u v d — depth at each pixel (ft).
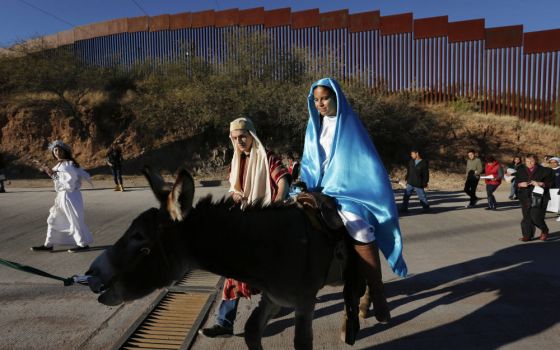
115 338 14.51
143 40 85.87
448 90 75.15
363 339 14.35
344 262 11.32
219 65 77.61
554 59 70.49
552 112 71.61
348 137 12.10
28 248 27.12
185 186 8.91
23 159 74.49
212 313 16.56
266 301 11.09
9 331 15.05
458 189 57.82
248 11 79.77
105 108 78.84
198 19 82.07
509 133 69.82
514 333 14.48
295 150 69.72
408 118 71.10
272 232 10.05
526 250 25.90
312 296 10.40
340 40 76.79
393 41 75.41
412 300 17.84
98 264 9.12
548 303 17.11
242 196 12.69
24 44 83.46
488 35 73.00
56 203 26.17
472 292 18.58
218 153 71.67
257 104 70.28
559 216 36.99
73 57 82.17
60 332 14.97
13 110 79.05
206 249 9.82
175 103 75.05
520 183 28.53
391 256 12.11
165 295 18.51
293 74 74.59
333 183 12.05
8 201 47.55
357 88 68.64
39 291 19.11
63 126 77.61
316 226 10.53
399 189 57.93
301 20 77.77
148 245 9.24
